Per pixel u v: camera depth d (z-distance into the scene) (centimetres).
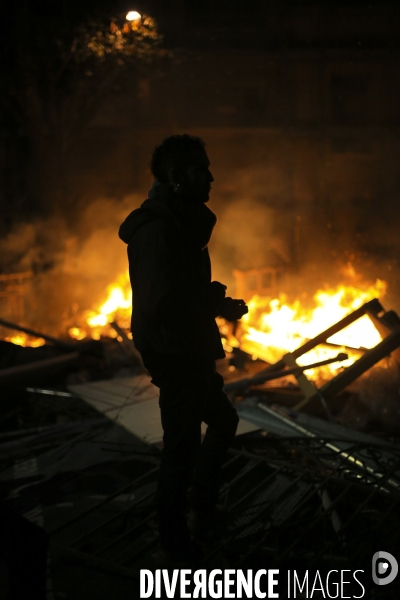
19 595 300
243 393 770
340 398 761
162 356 361
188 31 2206
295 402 767
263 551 431
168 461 372
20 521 304
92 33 1709
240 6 2227
